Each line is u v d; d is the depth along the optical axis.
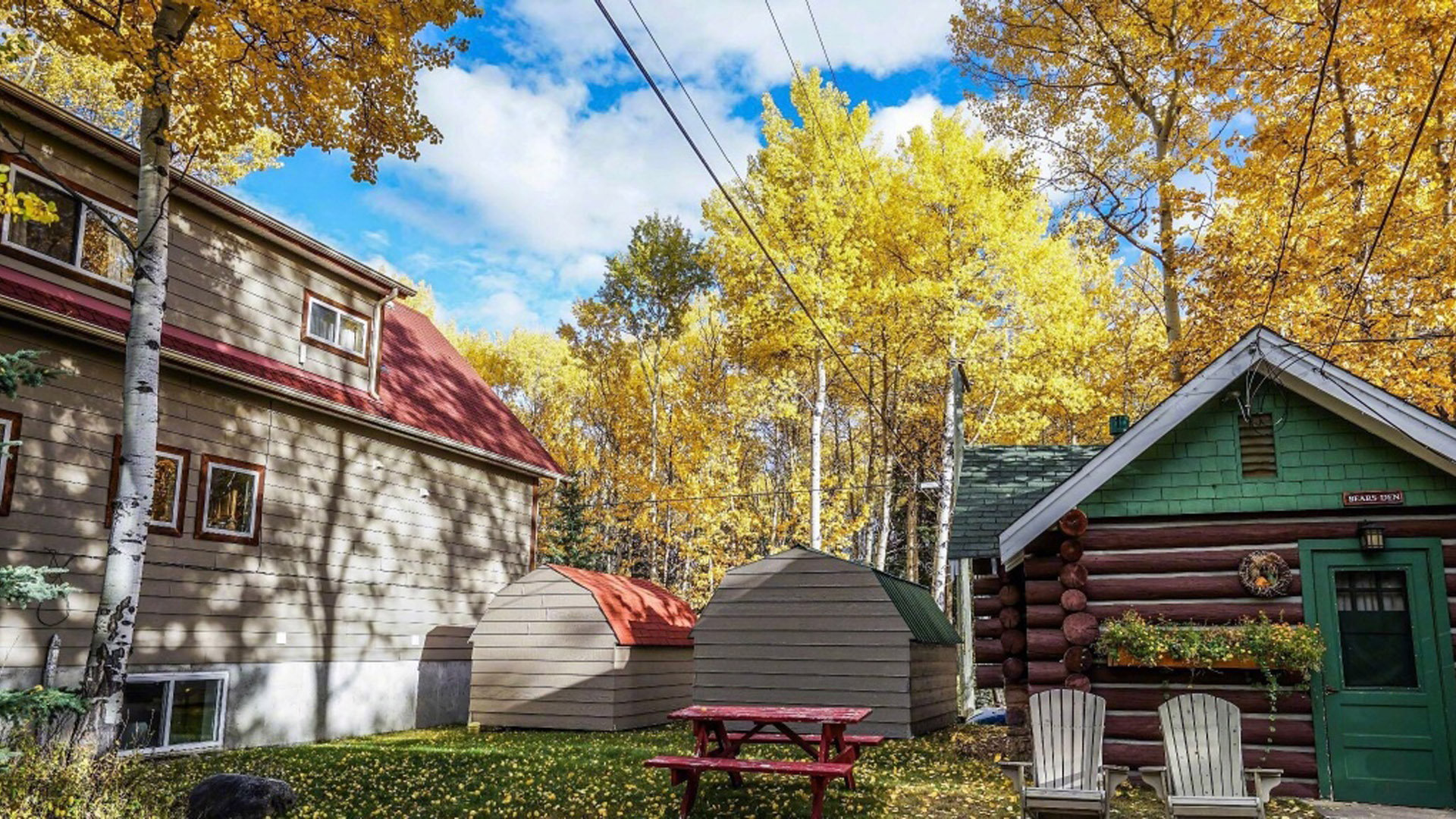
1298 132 14.21
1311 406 9.67
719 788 9.55
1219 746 7.80
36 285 11.11
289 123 10.52
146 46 8.73
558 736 14.38
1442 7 11.80
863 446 37.56
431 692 16.95
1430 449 8.93
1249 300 16.03
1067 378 23.77
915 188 23.02
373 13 9.66
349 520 15.41
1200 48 15.34
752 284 22.50
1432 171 13.50
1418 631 9.07
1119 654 9.55
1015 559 10.75
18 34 8.49
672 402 31.16
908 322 23.03
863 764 11.09
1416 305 14.23
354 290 16.31
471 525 18.28
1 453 7.77
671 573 37.19
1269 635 9.05
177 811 7.96
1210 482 9.84
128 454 8.98
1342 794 9.02
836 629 14.54
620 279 31.69
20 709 6.92
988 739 12.87
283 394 13.96
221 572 13.07
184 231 13.11
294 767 11.07
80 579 11.22
